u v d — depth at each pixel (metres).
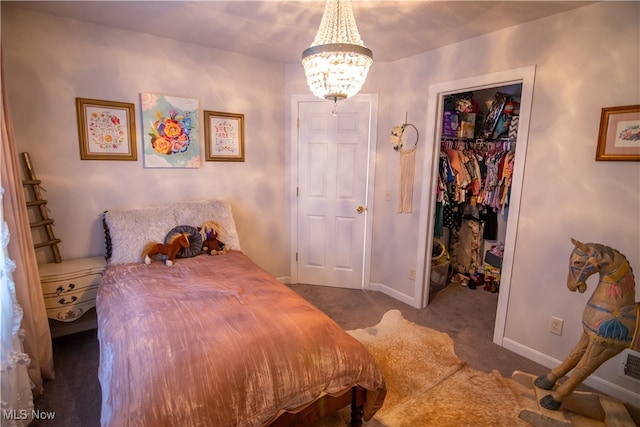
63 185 2.45
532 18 2.17
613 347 1.66
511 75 2.34
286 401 1.35
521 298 2.41
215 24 2.42
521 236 2.38
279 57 3.21
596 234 2.03
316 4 2.07
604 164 1.97
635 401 1.94
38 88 2.29
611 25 1.89
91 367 2.19
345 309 3.14
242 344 1.40
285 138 3.50
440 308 3.18
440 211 3.45
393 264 3.43
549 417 1.79
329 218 3.59
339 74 1.49
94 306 2.36
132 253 2.43
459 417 1.80
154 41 2.68
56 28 2.31
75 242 2.53
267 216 3.51
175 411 1.13
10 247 1.75
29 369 1.86
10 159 1.74
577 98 2.05
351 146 3.44
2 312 1.57
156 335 1.44
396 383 2.08
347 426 1.73
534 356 2.36
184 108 2.87
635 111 1.83
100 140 2.54
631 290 1.65
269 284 2.08
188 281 2.09
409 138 3.13
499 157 3.39
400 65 3.16
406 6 2.03
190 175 3.00
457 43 2.67
